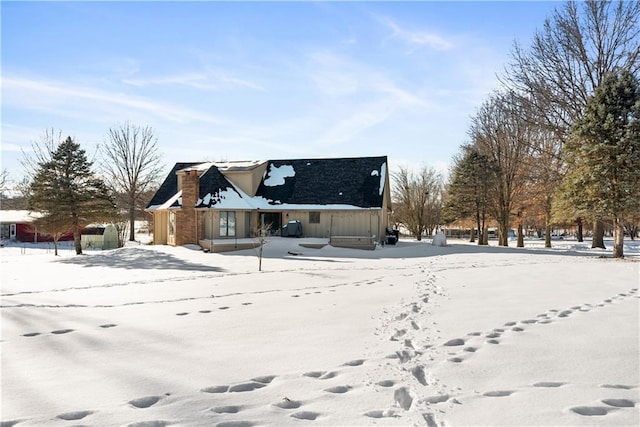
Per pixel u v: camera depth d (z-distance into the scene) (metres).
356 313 7.64
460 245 32.19
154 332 6.45
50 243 48.38
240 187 31.30
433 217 63.53
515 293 9.66
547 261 19.25
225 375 4.50
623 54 25.69
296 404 3.74
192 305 8.96
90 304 9.42
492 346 5.39
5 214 52.28
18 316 7.90
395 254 23.77
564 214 23.44
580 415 3.44
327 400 3.82
